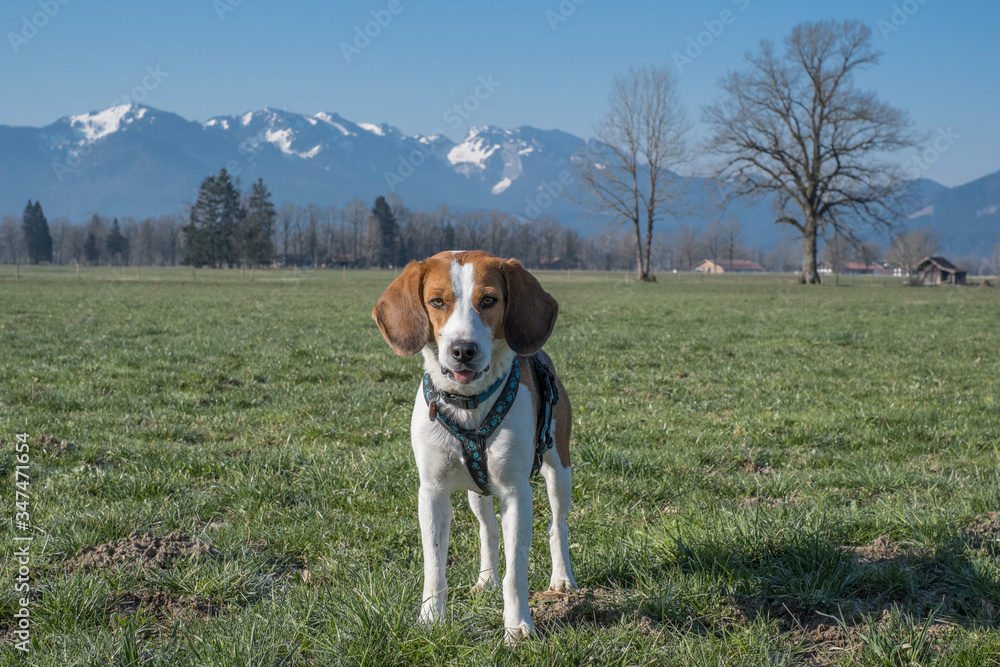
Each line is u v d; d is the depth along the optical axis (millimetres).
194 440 7426
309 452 6680
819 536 4188
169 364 11914
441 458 3414
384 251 132875
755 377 11430
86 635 3281
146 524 4824
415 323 3373
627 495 5746
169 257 156625
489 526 3938
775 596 3750
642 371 12172
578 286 51969
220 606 3756
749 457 6906
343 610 3381
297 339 15828
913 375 11734
